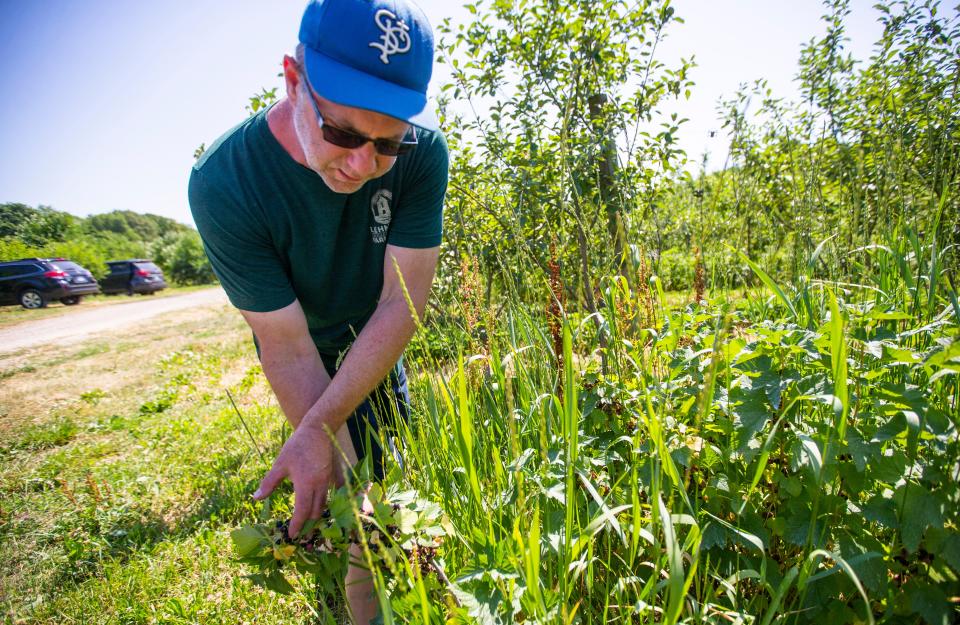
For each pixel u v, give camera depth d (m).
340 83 1.32
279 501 2.79
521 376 1.75
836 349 1.09
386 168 1.52
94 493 3.56
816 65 3.52
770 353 1.43
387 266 1.80
